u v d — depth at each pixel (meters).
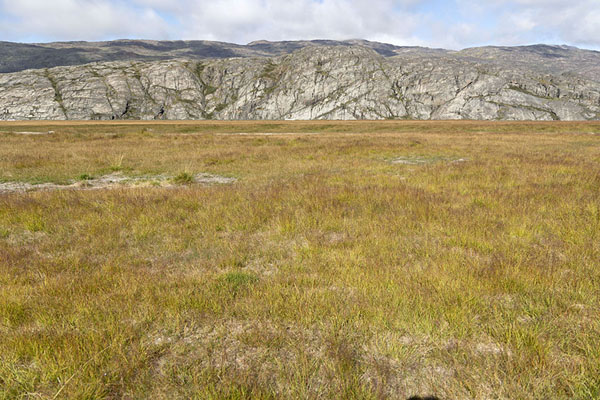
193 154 20.80
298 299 3.96
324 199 9.04
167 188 11.67
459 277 4.47
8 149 21.86
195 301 3.97
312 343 3.30
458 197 9.23
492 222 7.02
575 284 4.26
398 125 73.06
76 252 5.78
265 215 7.94
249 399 2.57
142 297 4.09
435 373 2.90
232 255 5.61
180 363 3.05
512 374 2.79
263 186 11.38
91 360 2.90
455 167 14.83
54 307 3.88
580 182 10.77
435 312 3.63
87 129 57.84
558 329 3.39
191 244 6.30
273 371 2.93
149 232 6.81
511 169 13.82
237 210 8.27
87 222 7.44
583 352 3.05
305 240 6.45
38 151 20.91
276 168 16.09
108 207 8.52
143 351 3.05
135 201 9.00
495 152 21.00
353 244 6.03
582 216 7.22
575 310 3.72
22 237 6.77
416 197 9.18
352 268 4.88
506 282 4.31
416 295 4.00
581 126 59.78
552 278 4.40
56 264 5.23
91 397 2.63
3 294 4.11
